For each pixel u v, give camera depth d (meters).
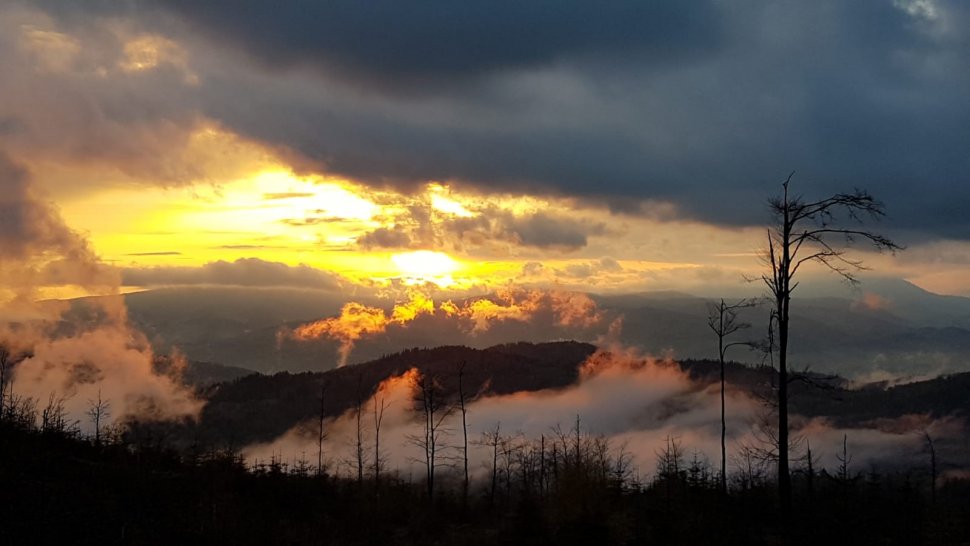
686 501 30.52
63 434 33.44
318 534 30.95
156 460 35.84
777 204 28.11
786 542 24.86
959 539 25.61
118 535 24.02
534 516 28.28
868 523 25.50
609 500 31.88
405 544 32.12
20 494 24.80
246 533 27.52
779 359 28.34
